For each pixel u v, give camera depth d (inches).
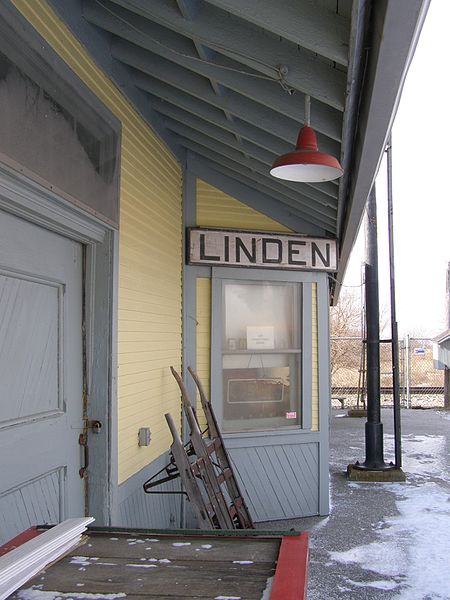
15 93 96.8
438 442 406.9
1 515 101.2
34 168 102.7
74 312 134.0
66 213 119.1
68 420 129.0
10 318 107.0
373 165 135.4
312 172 127.0
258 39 115.3
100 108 134.6
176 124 189.6
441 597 159.8
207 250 217.8
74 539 71.7
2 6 93.4
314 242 235.5
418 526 220.5
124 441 150.3
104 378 137.0
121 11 127.8
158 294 183.8
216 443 180.2
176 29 117.4
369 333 310.0
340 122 132.0
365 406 585.0
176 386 202.7
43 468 116.6
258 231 226.7
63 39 118.3
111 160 141.3
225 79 131.4
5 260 104.9
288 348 236.8
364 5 84.0
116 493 138.7
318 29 99.7
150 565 64.5
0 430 102.3
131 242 158.7
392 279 303.6
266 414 232.4
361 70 103.0
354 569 179.5
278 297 237.1
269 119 143.8
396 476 293.0
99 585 59.2
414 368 976.3
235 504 175.9
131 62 144.7
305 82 115.1
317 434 237.0
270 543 71.4
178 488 199.0
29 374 113.2
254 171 202.1
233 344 229.8
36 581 60.5
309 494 234.2
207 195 225.6
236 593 56.8
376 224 312.5
